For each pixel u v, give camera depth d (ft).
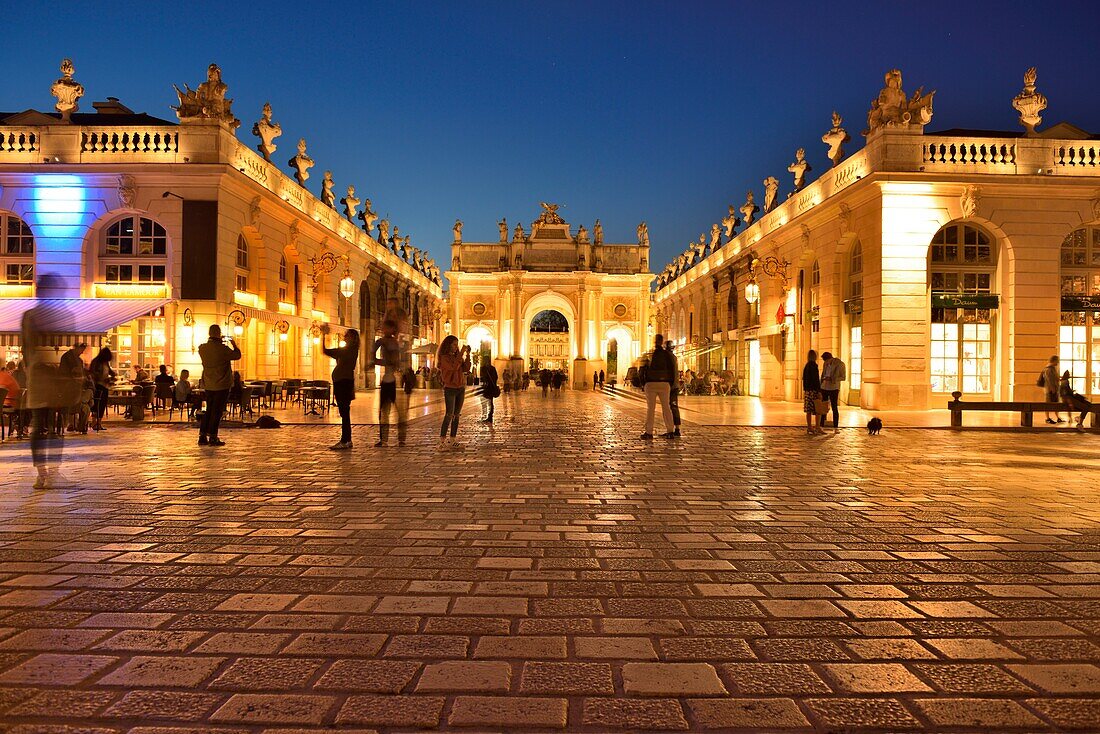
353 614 10.85
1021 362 66.49
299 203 90.12
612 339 185.26
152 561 13.69
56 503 19.42
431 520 17.60
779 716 7.77
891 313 65.62
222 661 9.06
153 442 36.11
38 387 21.85
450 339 37.93
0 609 10.95
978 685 8.57
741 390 112.78
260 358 77.82
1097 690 8.46
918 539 15.89
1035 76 68.08
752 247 102.37
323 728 7.40
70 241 66.95
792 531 16.63
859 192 69.05
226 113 69.46
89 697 8.05
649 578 12.88
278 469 26.32
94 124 73.51
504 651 9.48
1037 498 21.01
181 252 66.13
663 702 8.07
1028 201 66.44
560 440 38.04
